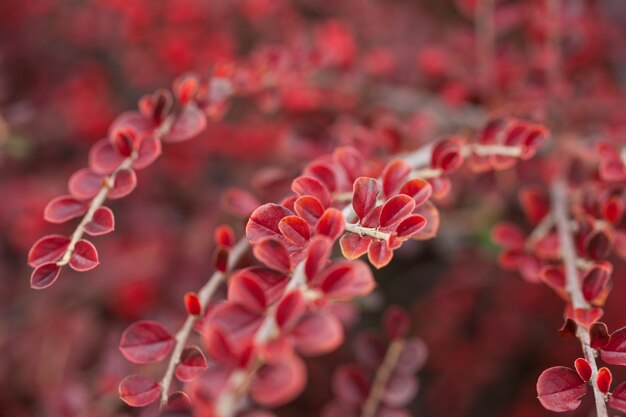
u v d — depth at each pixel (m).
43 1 0.65
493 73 0.43
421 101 0.47
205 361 0.26
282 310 0.24
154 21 0.59
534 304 0.59
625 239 0.30
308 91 0.44
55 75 0.63
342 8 0.65
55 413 0.36
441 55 0.47
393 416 0.33
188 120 0.30
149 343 0.26
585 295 0.27
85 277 0.54
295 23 0.63
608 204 0.30
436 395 0.61
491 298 0.63
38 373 0.48
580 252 0.30
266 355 0.24
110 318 0.53
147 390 0.25
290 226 0.24
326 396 0.52
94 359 0.49
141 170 0.59
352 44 0.44
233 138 0.57
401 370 0.34
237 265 0.32
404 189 0.26
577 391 0.25
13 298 0.55
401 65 0.54
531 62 0.45
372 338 0.34
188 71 0.55
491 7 0.43
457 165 0.28
